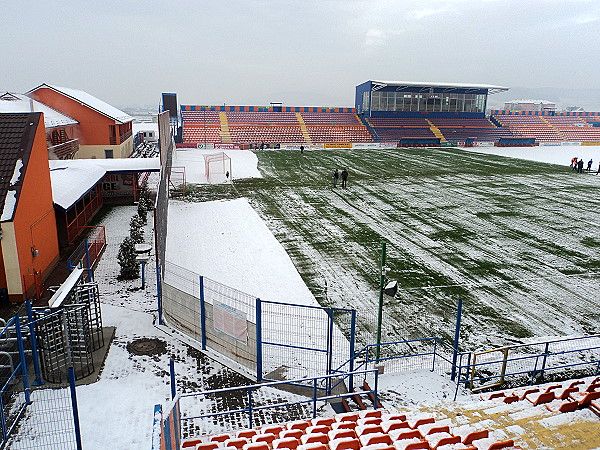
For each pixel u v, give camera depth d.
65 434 7.76
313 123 69.88
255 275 16.50
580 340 12.36
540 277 16.70
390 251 19.39
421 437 6.56
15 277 13.07
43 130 15.56
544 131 76.38
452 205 28.16
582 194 31.84
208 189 32.41
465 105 75.31
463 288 15.66
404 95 72.19
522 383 10.36
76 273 10.83
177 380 9.65
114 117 36.81
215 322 10.58
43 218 15.27
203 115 67.62
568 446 6.33
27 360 9.97
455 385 9.84
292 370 10.32
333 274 16.78
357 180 36.75
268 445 6.62
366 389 9.66
